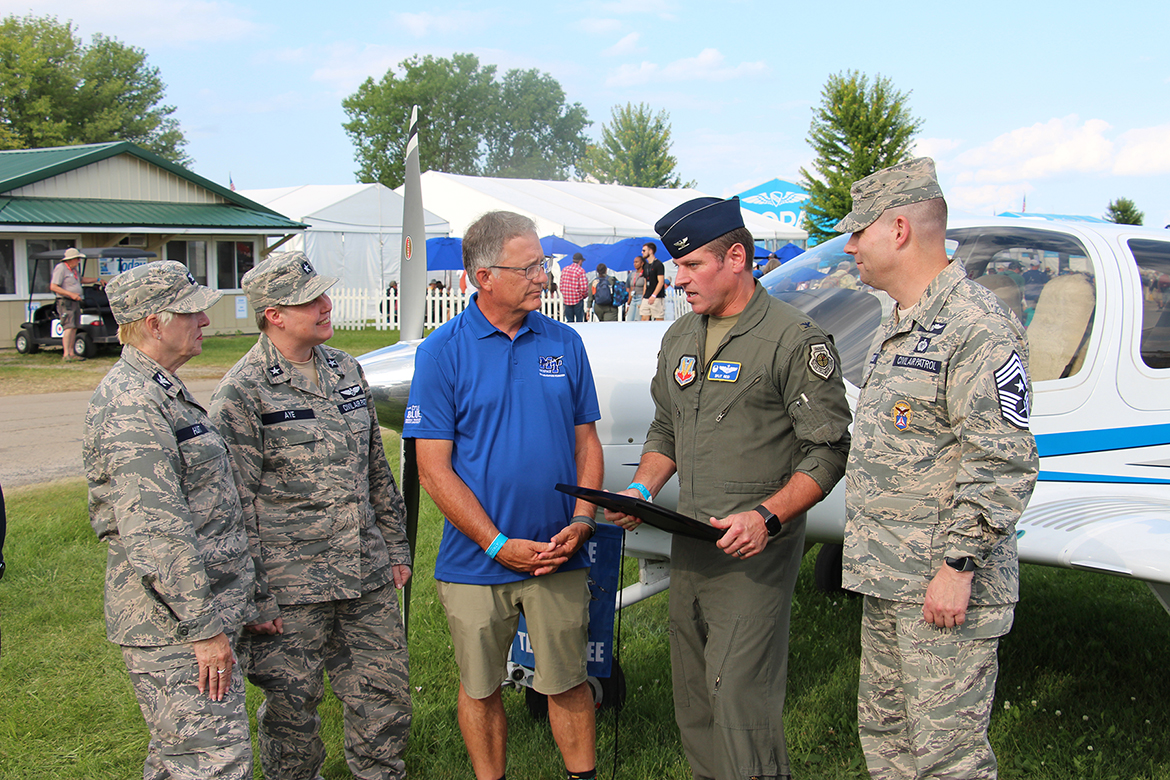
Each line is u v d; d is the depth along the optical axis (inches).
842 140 1138.0
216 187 724.0
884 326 80.3
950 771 74.5
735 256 85.8
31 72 1946.4
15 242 598.2
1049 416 122.3
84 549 187.5
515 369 91.7
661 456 95.4
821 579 171.0
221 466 83.8
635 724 118.0
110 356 558.3
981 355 70.9
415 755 111.8
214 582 81.3
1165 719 121.4
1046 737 116.4
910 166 76.6
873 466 77.5
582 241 887.7
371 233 843.4
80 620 152.1
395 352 138.3
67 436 313.9
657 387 96.1
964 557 70.4
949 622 71.7
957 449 74.0
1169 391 125.0
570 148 3019.2
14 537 192.1
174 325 80.6
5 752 111.0
